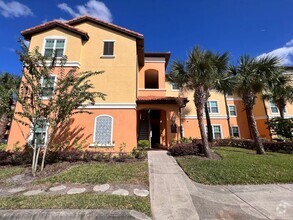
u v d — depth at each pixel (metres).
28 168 9.14
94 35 15.02
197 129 22.56
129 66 14.36
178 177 7.61
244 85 12.41
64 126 12.42
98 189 6.23
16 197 5.46
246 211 4.78
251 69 12.47
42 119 8.90
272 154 12.03
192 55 11.39
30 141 10.53
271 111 23.17
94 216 4.35
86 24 15.33
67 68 13.41
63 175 7.71
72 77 9.51
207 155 10.74
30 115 8.62
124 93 13.73
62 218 4.31
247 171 7.88
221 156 11.00
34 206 4.76
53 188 6.40
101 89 13.68
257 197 5.68
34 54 9.05
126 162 10.24
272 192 6.06
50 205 4.80
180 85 12.18
